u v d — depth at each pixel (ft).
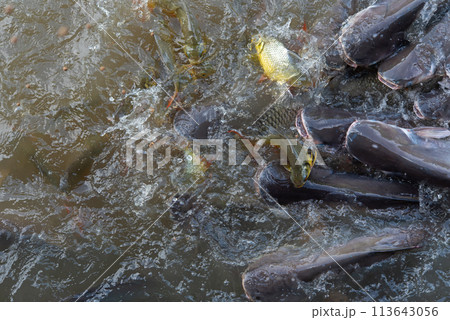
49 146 9.65
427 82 9.30
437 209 8.98
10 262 9.19
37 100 9.91
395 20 9.27
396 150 8.80
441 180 8.73
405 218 8.98
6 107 9.90
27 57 10.11
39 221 9.36
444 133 8.87
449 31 9.22
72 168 9.53
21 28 10.22
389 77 9.27
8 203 9.46
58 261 9.18
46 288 9.05
